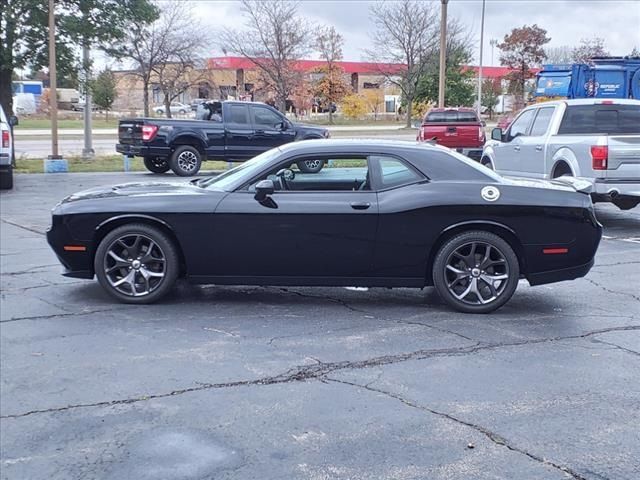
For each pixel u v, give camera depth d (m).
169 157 19.67
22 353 5.64
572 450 4.02
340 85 50.91
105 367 5.34
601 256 9.71
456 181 6.82
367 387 4.93
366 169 6.91
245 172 7.04
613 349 5.79
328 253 6.79
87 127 25.28
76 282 7.95
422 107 48.72
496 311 6.92
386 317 6.68
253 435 4.22
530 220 6.70
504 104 55.78
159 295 7.00
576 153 11.41
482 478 3.72
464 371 5.25
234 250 6.85
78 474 3.80
